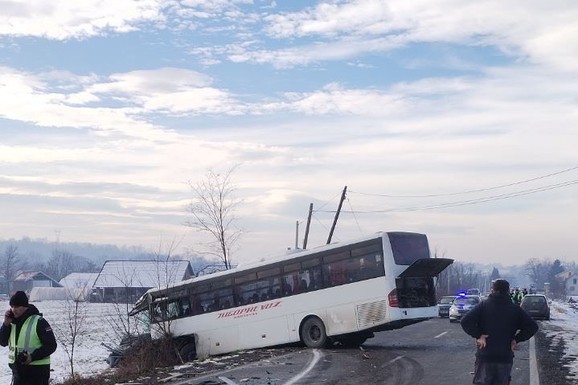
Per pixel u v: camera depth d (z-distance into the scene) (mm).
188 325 23875
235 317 23297
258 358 19391
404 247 21719
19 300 8203
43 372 8219
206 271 32062
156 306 24281
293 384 13531
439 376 14344
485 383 8117
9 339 8234
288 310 22500
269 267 23094
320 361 17797
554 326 34469
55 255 178875
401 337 26859
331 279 21984
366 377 14430
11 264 128500
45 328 8188
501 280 8367
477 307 8336
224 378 14805
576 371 15102
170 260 25266
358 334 22453
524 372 15031
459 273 127875
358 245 21703
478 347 8273
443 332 29547
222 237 35094
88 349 32719
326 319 21844
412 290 21672
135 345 22312
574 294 189750
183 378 15492
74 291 47750
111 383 16422
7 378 24719
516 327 8164
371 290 21250
